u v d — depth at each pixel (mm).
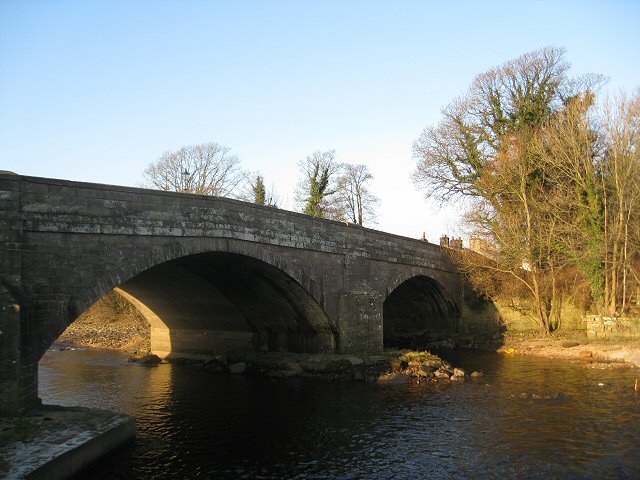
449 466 15156
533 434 17891
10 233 15742
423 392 24688
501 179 43562
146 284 30625
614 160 39312
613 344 37000
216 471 14977
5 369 15227
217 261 24656
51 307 16594
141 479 14406
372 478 14398
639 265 40281
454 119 47594
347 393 24547
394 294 47438
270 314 31516
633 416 19797
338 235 30641
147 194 19562
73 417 15852
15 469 11734
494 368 31500
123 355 39156
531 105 44500
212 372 30625
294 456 16141
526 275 44625
